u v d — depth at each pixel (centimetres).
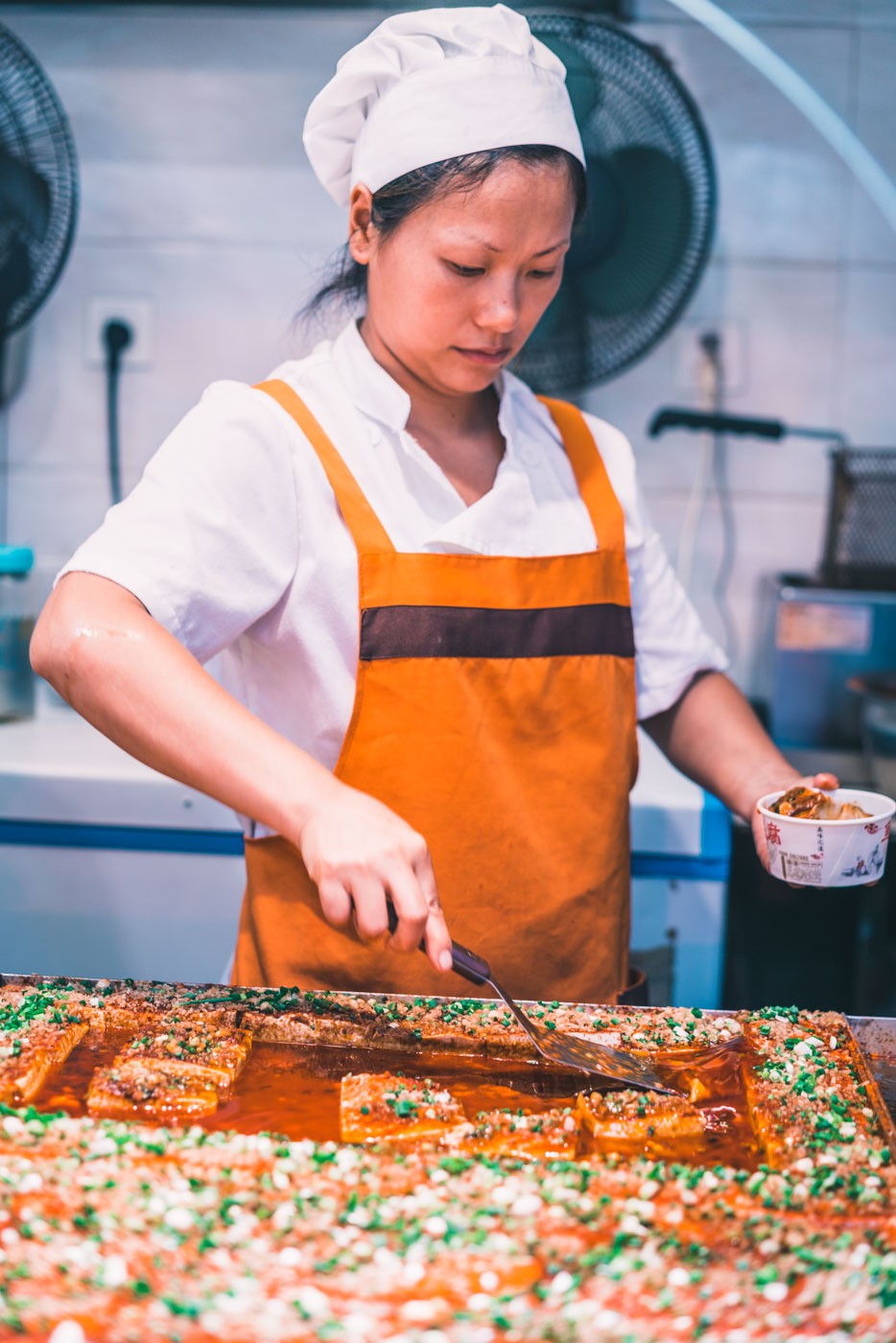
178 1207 98
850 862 135
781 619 262
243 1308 87
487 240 130
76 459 285
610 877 152
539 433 160
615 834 153
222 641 141
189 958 210
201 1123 114
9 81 239
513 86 129
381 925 111
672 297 241
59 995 134
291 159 274
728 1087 123
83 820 207
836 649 261
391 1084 118
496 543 148
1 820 209
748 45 271
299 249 275
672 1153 112
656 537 168
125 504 138
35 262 246
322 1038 129
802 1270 92
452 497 148
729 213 276
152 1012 131
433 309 135
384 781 142
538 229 132
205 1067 120
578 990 151
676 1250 95
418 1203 100
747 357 279
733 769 162
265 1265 92
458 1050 129
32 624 243
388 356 148
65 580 133
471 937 146
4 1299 86
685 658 168
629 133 233
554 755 149
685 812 196
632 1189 103
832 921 228
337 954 144
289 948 145
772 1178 105
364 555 141
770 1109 116
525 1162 108
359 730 142
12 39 237
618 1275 91
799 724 265
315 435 143
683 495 283
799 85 271
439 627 142
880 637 260
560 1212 99
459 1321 86
